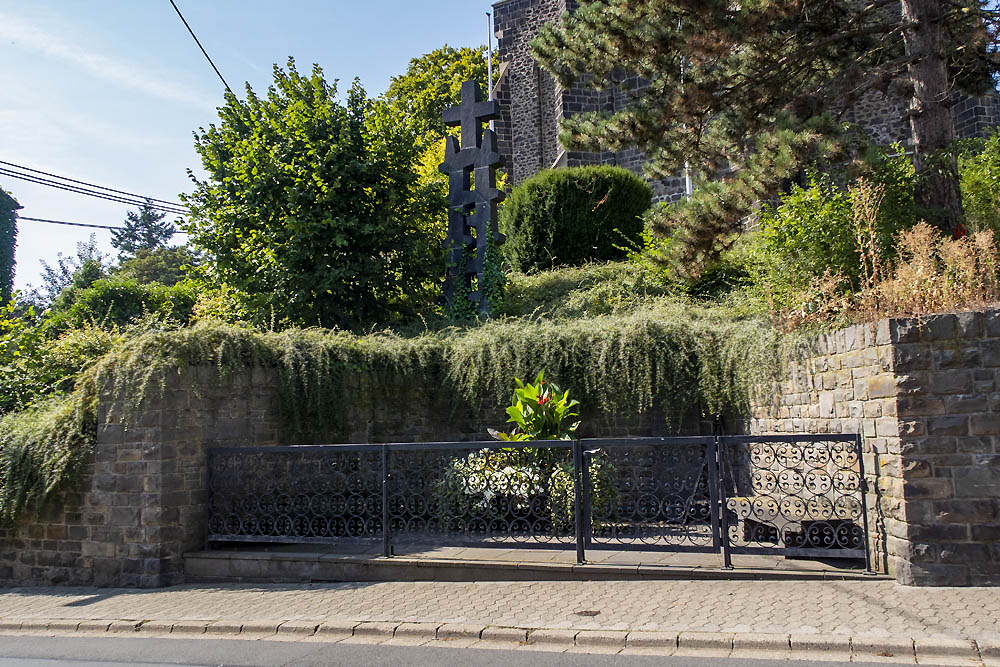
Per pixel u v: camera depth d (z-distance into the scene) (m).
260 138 14.59
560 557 7.60
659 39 11.50
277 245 14.02
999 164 11.28
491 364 11.15
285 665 5.34
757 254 11.78
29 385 11.86
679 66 12.06
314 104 14.97
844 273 10.02
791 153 10.08
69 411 9.23
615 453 8.27
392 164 15.01
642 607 6.14
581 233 16.91
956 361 6.18
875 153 10.08
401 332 13.57
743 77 12.48
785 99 12.55
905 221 10.02
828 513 7.13
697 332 10.38
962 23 11.91
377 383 11.05
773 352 8.89
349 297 14.76
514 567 7.37
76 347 12.31
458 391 11.34
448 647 5.65
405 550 8.29
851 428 7.09
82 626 6.91
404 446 8.01
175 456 8.70
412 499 8.11
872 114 19.62
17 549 9.27
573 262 16.91
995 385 6.09
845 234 10.12
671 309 11.74
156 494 8.50
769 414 9.09
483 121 15.08
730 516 8.84
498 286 14.30
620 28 11.70
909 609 5.55
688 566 7.06
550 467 8.29
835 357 7.44
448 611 6.40
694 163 12.66
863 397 6.84
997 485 6.03
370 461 8.48
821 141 10.12
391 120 15.30
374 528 8.88
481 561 7.52
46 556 9.07
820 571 6.67
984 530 6.02
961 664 4.67
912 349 6.27
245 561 8.38
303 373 10.03
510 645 5.62
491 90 28.34
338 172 14.31
